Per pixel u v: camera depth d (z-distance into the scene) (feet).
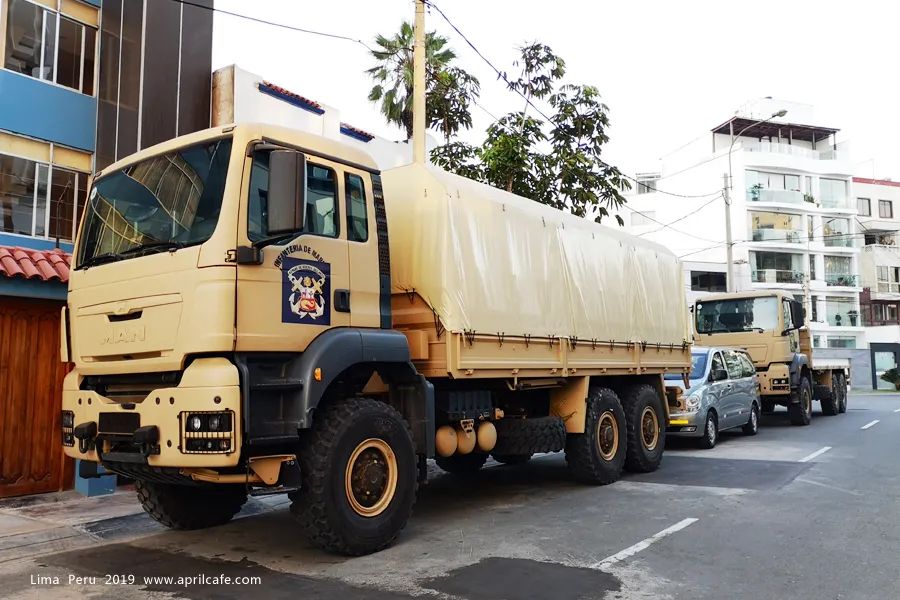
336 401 19.92
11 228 37.81
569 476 33.50
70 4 40.93
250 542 21.53
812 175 176.65
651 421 34.81
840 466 34.60
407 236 23.50
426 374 22.77
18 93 38.17
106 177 21.16
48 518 24.99
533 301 26.63
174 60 44.65
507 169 47.62
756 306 57.16
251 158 18.11
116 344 18.76
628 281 33.83
